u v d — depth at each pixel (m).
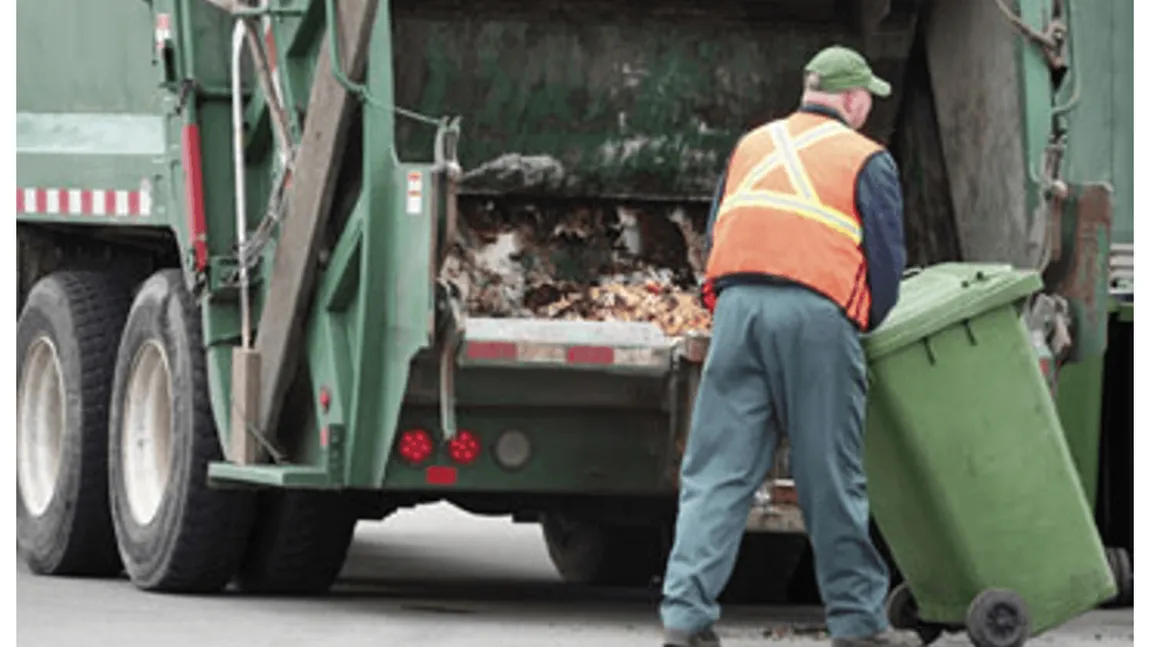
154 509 13.04
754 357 9.31
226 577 12.76
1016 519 9.78
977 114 12.14
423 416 11.35
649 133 12.97
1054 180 11.55
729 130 13.02
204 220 12.48
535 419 11.42
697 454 9.37
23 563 14.88
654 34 12.86
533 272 12.85
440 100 12.75
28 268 14.77
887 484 9.84
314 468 11.66
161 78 12.75
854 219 9.34
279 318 11.84
